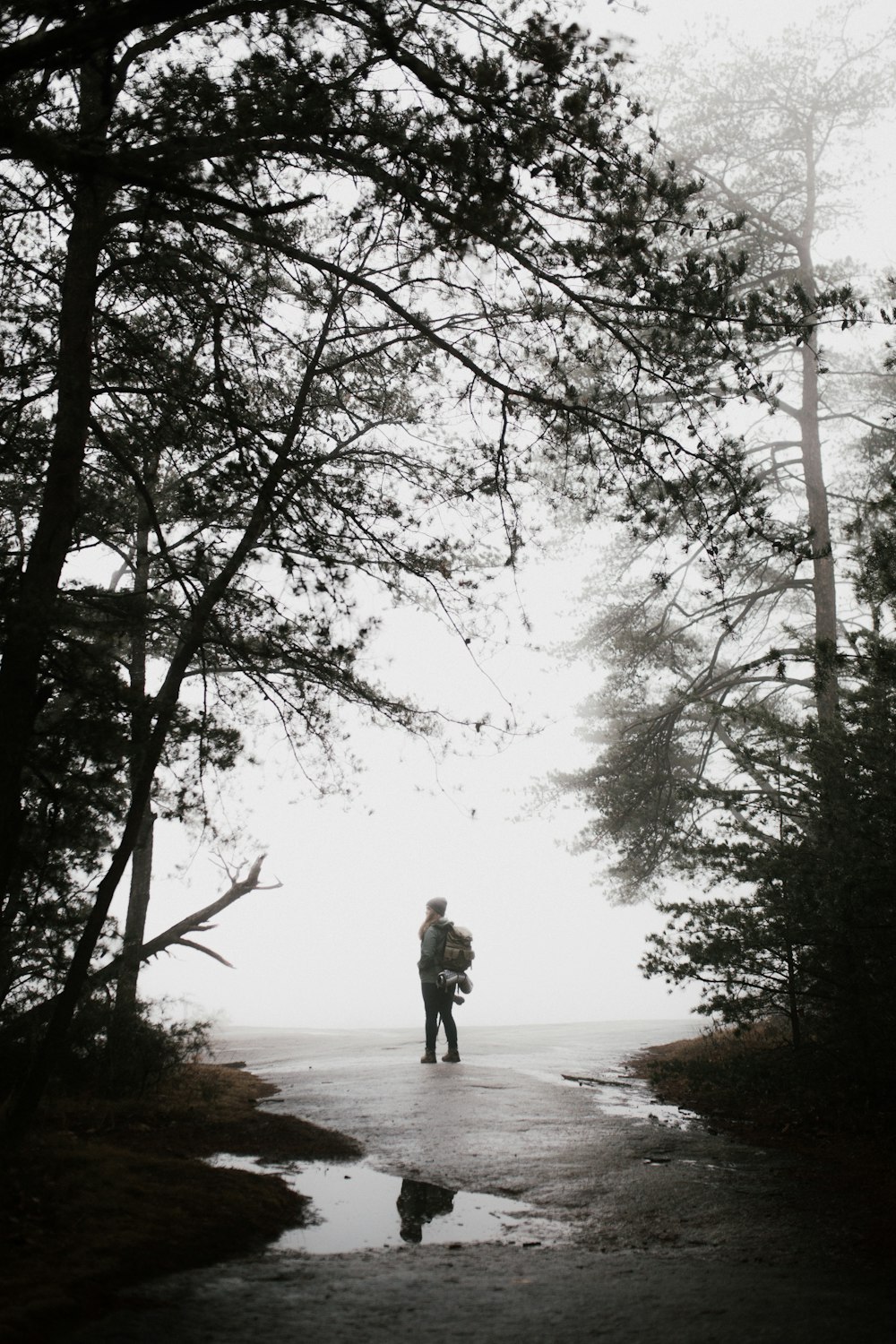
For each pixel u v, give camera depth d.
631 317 7.61
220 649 9.58
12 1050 8.77
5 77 5.00
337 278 8.11
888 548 9.05
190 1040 12.37
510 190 6.56
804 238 19.47
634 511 8.29
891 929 8.73
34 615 7.07
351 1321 4.16
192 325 8.91
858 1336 4.03
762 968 9.98
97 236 7.79
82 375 7.76
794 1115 9.11
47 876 9.05
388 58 6.30
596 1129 8.70
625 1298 4.50
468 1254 5.22
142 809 7.71
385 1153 7.63
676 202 7.02
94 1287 4.41
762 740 10.68
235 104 6.47
